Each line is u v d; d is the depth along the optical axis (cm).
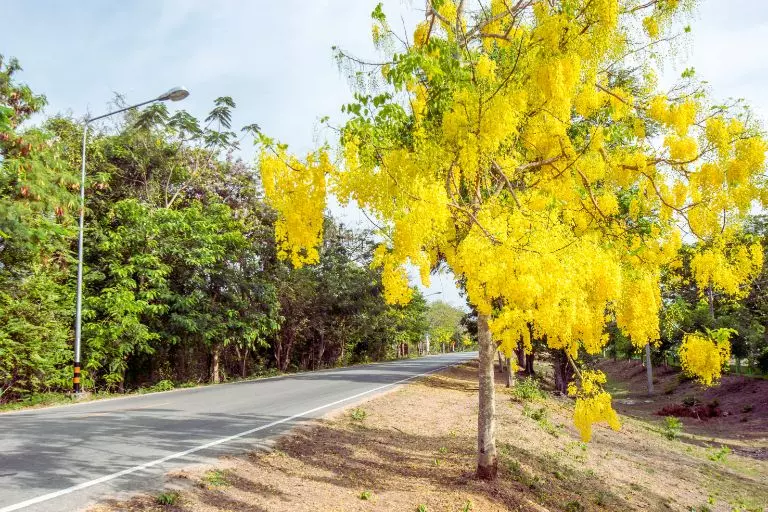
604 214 548
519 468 724
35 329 1220
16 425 735
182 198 2003
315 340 3030
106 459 533
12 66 1141
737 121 460
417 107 519
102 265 1578
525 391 1427
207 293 1844
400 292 504
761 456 1449
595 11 421
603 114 528
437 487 576
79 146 1684
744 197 460
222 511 421
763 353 2292
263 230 2145
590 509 682
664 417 2173
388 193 447
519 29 506
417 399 1141
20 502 401
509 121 432
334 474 567
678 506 866
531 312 414
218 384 1546
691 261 517
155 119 1880
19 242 1123
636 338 504
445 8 517
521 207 473
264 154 490
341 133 477
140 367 1806
